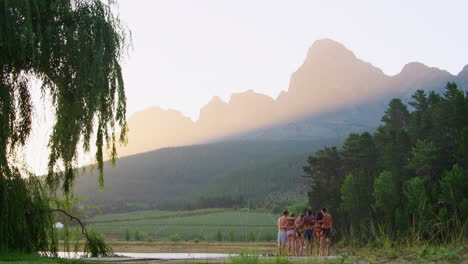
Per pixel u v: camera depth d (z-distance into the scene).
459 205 38.19
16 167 13.09
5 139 12.42
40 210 13.57
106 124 13.77
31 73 13.17
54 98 13.23
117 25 14.25
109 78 13.68
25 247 12.90
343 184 70.62
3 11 12.13
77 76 13.16
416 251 10.29
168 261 12.08
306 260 10.28
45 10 13.02
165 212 193.00
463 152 58.62
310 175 85.44
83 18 13.30
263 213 156.75
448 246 10.18
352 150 79.12
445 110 67.06
